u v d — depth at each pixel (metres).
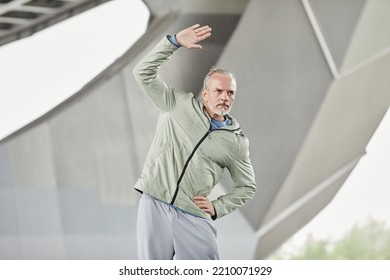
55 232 21.66
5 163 21.72
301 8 20.98
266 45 21.41
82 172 21.91
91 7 21.78
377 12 20.80
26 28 22.05
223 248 21.84
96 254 21.62
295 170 22.23
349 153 23.16
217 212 9.95
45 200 21.77
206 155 9.84
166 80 21.52
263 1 20.97
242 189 10.25
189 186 9.77
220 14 21.16
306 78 21.56
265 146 22.00
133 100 21.81
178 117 9.89
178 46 9.68
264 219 22.14
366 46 21.28
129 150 22.00
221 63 21.45
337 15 20.94
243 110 21.86
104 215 21.81
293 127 21.86
